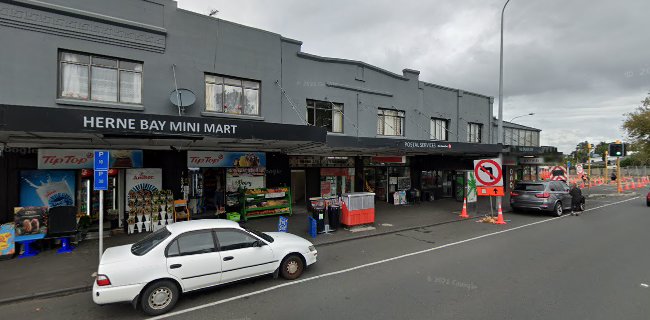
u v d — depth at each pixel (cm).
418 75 1830
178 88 1076
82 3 929
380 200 1814
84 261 757
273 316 490
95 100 960
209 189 1254
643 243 910
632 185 3225
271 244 634
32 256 791
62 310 528
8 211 899
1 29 841
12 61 852
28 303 556
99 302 480
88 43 939
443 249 869
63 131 658
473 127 2191
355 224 1114
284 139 919
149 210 1042
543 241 946
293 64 1345
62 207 836
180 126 771
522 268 695
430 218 1335
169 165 1136
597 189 3006
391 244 930
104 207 1098
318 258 794
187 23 1095
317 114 1434
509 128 2681
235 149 1252
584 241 941
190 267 538
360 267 719
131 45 998
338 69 1488
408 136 1770
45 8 881
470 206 1667
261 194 1273
